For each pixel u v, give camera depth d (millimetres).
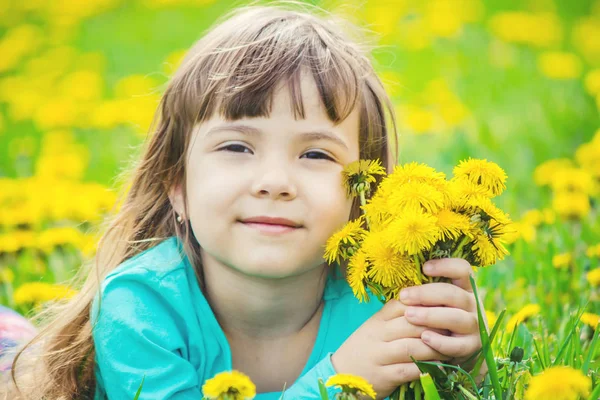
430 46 8172
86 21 9094
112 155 6133
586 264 3668
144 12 9375
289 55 2609
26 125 6922
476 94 7145
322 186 2506
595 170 4570
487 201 2295
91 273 3064
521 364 2428
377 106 2881
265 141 2514
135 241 2924
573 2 9141
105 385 2666
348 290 2814
